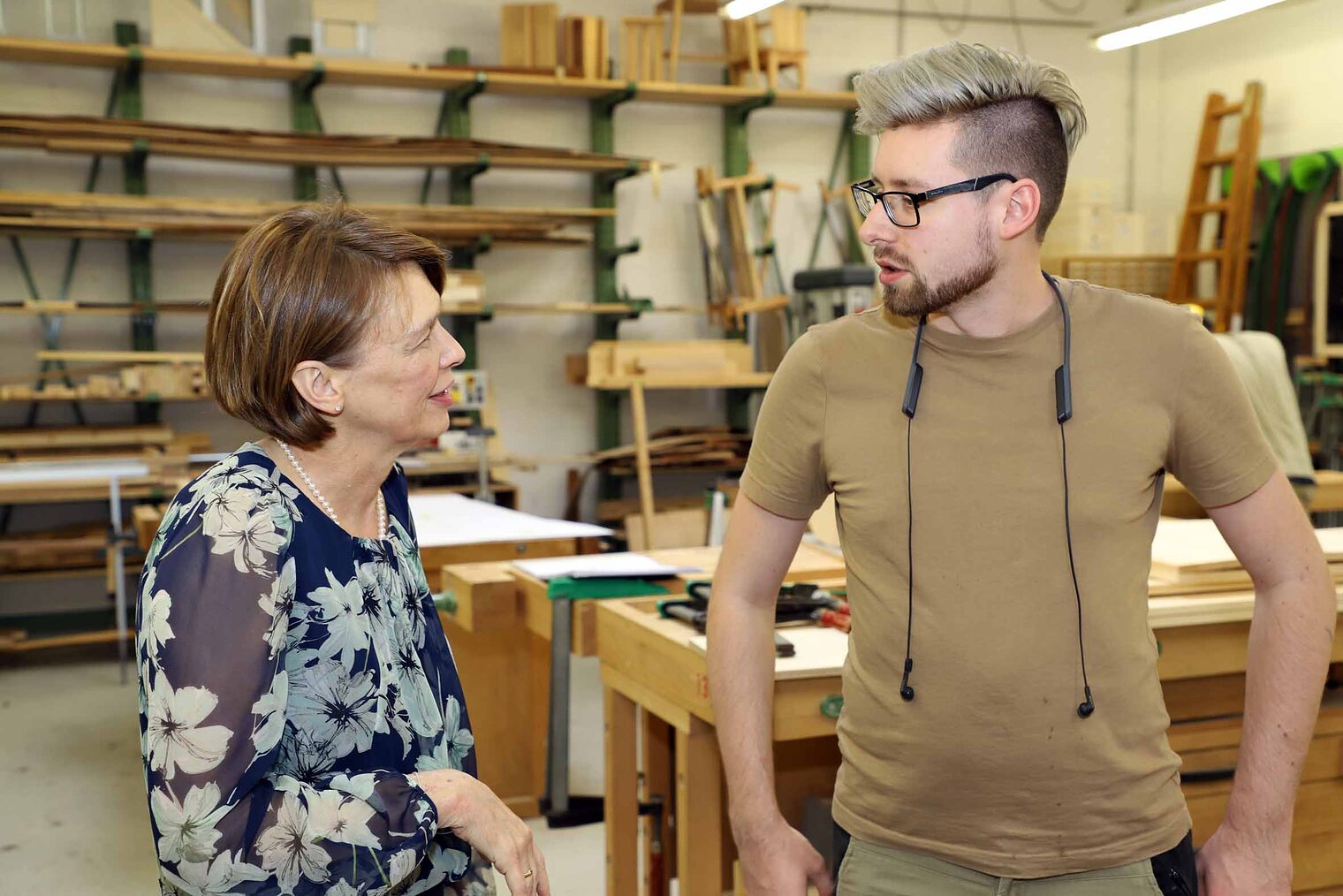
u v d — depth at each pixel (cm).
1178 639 208
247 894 101
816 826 249
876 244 135
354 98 640
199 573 104
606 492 694
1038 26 779
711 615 155
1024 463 133
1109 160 805
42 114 582
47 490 536
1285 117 718
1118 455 132
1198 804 216
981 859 135
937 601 134
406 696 118
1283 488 141
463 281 608
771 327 714
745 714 152
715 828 209
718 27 715
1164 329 136
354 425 116
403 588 122
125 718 471
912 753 136
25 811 371
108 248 604
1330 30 688
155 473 548
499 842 115
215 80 613
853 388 141
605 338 686
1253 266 711
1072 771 132
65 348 600
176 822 99
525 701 355
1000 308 135
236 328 112
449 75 611
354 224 117
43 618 604
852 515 140
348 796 107
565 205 683
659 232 709
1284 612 141
